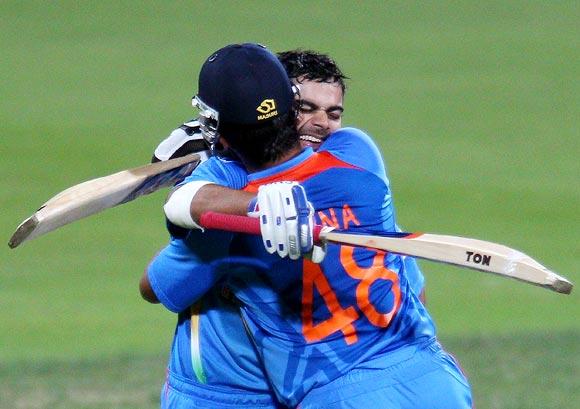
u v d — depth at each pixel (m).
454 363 15.02
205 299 14.92
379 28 104.62
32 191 65.38
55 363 34.44
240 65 13.82
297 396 14.41
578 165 70.94
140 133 76.62
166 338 42.22
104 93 85.94
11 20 106.75
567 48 99.06
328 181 14.14
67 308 47.06
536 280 12.35
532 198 64.38
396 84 89.06
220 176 14.05
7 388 30.77
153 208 62.25
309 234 12.38
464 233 59.03
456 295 49.38
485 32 103.62
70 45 99.69
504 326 43.06
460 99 85.50
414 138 76.31
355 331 14.27
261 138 13.96
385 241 12.73
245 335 14.71
